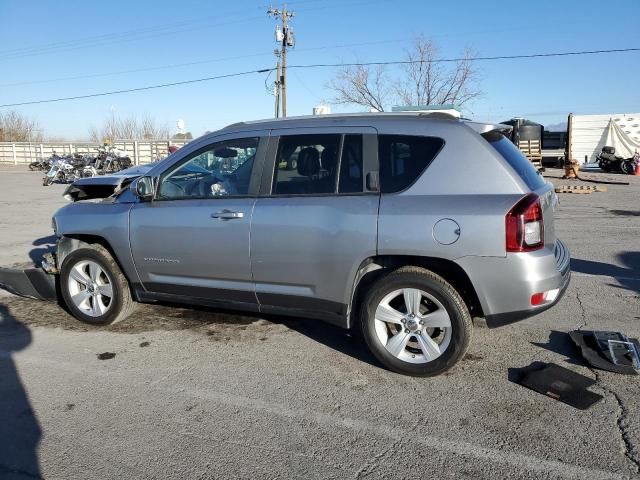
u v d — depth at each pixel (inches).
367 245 146.7
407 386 146.9
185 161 177.8
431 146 146.9
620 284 236.5
